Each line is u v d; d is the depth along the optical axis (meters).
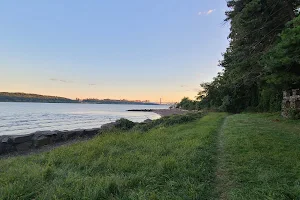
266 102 27.39
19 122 31.33
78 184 4.55
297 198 3.88
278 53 8.81
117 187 4.41
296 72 10.09
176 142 9.09
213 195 4.27
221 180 4.96
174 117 21.16
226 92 37.66
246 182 4.72
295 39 7.86
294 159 5.98
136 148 8.38
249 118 18.70
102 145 8.96
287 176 4.88
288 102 16.89
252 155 6.54
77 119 41.69
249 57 16.58
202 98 47.09
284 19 15.05
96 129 20.67
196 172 5.25
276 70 10.05
